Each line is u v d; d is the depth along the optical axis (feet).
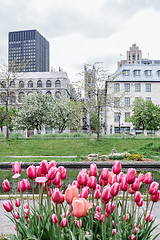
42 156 78.28
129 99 200.44
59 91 246.27
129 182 7.59
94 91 112.37
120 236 7.55
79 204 6.27
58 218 7.93
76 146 95.25
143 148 87.30
